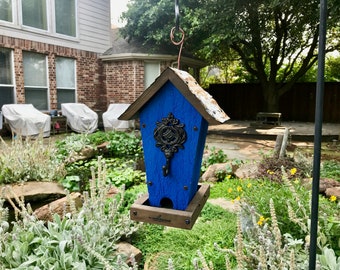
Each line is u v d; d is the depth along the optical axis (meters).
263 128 9.88
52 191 3.22
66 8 9.38
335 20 5.93
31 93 8.64
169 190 1.31
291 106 13.20
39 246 1.84
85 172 4.59
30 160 3.77
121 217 2.43
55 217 2.08
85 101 10.23
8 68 8.02
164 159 1.30
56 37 9.05
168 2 9.00
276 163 3.98
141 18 9.89
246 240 2.00
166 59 10.26
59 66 9.37
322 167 4.28
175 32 1.43
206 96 1.33
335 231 1.83
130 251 2.12
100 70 10.70
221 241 2.30
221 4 7.89
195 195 1.38
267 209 2.16
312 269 1.00
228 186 3.68
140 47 10.60
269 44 11.36
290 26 10.16
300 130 9.39
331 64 14.38
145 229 2.53
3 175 3.42
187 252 2.22
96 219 2.13
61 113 9.19
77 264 1.69
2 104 7.93
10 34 7.86
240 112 13.91
